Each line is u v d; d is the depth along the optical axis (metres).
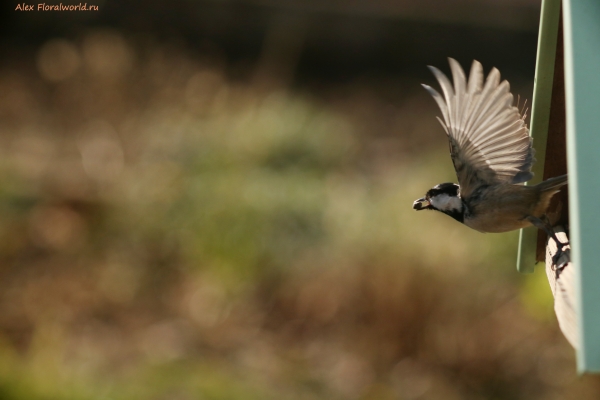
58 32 21.83
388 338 10.91
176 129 15.11
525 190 5.26
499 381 10.34
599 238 3.30
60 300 11.87
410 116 19.00
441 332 10.73
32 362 9.70
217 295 12.09
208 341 11.24
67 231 13.20
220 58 20.95
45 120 17.39
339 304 11.52
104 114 16.83
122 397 9.32
